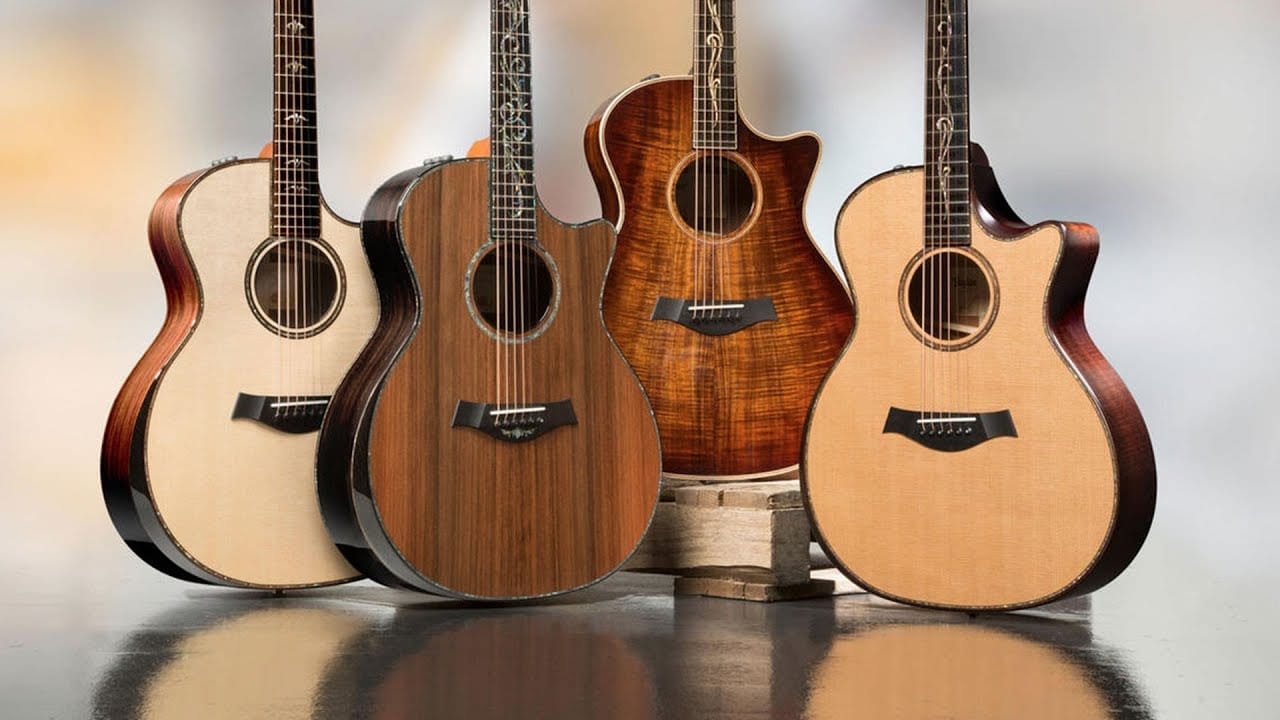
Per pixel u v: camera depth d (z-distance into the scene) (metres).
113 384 6.46
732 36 4.69
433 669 3.13
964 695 2.89
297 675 3.07
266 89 6.68
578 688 2.94
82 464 6.40
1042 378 3.77
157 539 4.15
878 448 3.93
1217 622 3.78
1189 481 6.57
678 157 4.64
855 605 4.05
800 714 2.71
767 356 4.69
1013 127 6.82
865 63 6.89
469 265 3.96
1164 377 6.65
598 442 4.10
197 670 3.12
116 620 3.81
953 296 3.94
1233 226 6.59
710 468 4.63
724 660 3.23
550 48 6.95
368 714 2.71
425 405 3.89
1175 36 6.59
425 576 3.87
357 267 4.40
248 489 4.23
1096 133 6.70
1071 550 3.72
